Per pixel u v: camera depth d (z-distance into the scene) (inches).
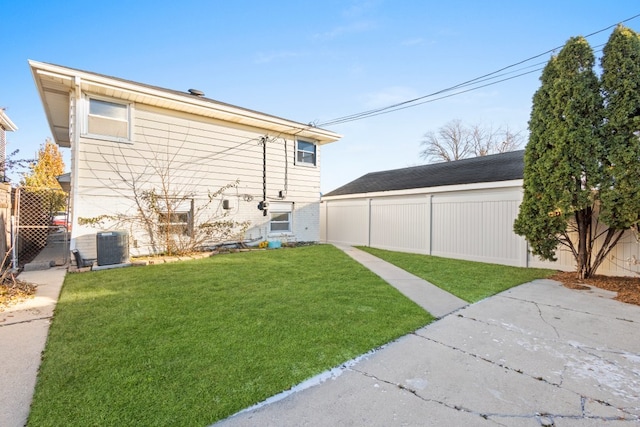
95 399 85.2
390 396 91.0
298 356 113.1
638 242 236.7
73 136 287.7
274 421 78.6
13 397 86.0
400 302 181.2
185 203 355.3
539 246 264.8
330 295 191.5
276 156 436.8
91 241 293.0
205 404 84.2
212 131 375.6
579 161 235.8
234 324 141.3
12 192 306.0
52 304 166.6
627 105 216.5
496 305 181.9
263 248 398.9
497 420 81.4
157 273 243.6
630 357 119.2
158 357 109.3
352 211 506.0
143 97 311.6
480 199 347.9
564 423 80.7
